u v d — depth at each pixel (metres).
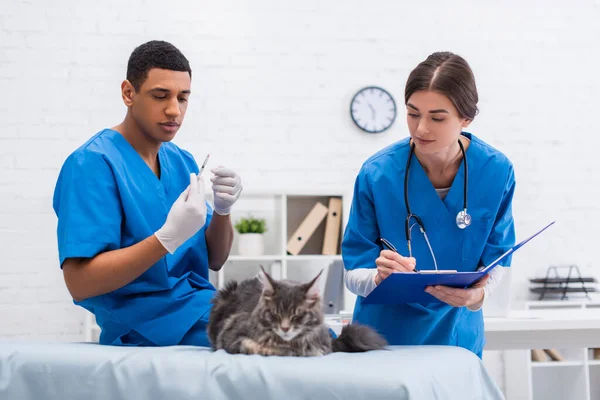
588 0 4.48
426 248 1.88
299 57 4.27
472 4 4.40
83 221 1.55
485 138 4.38
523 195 4.38
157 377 1.28
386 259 1.62
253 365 1.27
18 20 4.06
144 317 1.66
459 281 1.56
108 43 4.11
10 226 3.98
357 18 4.32
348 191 4.01
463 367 1.41
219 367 1.28
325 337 1.44
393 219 1.88
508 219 1.92
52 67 4.07
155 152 1.80
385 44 4.33
